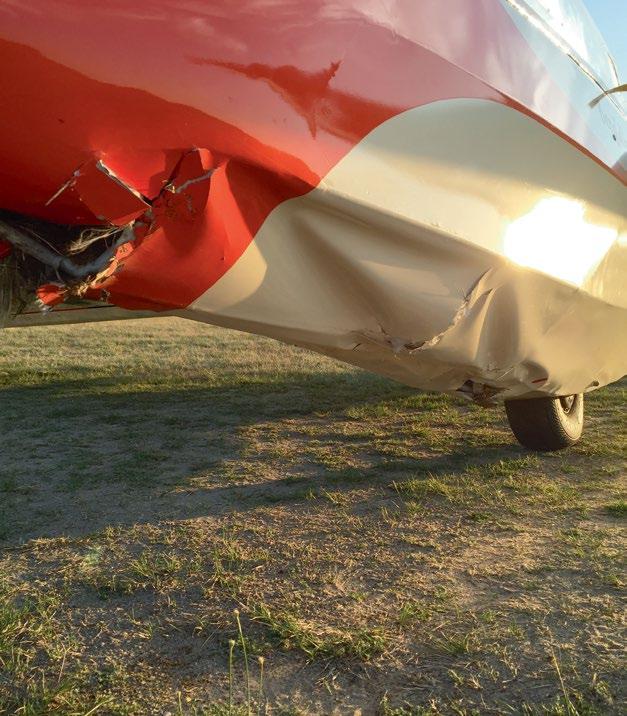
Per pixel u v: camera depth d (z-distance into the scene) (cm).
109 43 212
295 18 257
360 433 583
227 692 216
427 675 221
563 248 368
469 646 236
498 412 665
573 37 426
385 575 299
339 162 273
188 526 366
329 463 490
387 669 225
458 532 349
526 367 398
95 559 324
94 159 223
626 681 212
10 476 461
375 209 285
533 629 247
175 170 239
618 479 439
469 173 317
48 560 324
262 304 297
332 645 238
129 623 262
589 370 446
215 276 278
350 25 276
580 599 269
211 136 238
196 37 228
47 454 518
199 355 1090
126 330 1512
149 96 221
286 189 267
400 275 305
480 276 326
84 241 245
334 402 724
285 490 429
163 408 695
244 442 556
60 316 425
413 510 382
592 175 391
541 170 353
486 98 327
